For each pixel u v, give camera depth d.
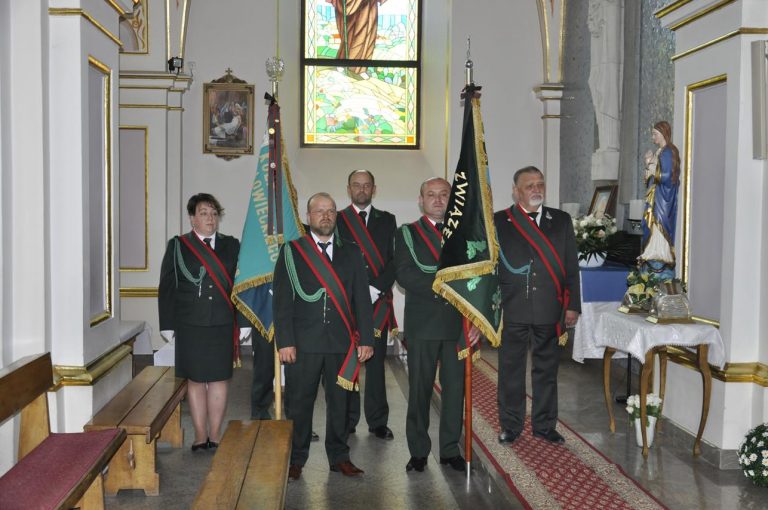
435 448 4.86
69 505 2.79
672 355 4.96
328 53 9.70
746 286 4.43
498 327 4.23
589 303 6.29
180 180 8.88
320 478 4.30
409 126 9.77
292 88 9.42
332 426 4.32
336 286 4.17
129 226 8.57
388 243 5.32
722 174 4.61
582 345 6.27
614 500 3.90
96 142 4.38
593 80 7.69
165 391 4.39
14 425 3.73
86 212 4.10
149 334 8.25
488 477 4.32
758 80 4.26
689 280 5.00
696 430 4.75
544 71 9.27
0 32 3.71
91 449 3.25
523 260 4.74
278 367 4.45
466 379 4.31
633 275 5.15
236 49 9.05
